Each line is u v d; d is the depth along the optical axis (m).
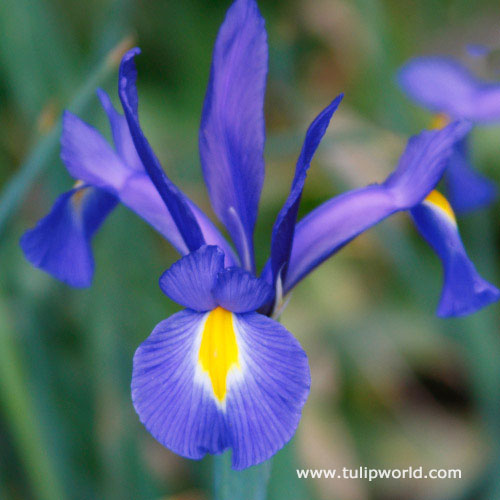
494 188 0.53
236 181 0.44
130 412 0.54
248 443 0.41
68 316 0.60
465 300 0.46
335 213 0.45
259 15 0.43
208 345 0.42
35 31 0.57
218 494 0.44
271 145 0.56
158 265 0.57
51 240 0.47
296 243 0.45
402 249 0.59
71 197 0.47
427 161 0.45
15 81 0.58
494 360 0.56
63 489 0.51
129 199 0.45
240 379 0.41
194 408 0.41
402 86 0.57
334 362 0.66
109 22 0.56
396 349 0.66
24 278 0.57
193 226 0.43
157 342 0.41
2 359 0.49
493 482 0.55
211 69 0.43
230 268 0.41
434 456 0.63
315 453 0.61
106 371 0.54
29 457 0.50
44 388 0.53
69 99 0.55
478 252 0.60
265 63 0.43
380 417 0.65
